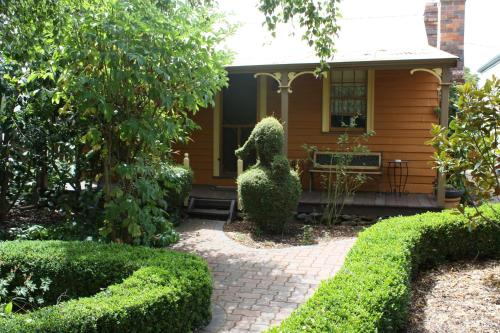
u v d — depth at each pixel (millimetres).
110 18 5512
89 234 7488
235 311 4797
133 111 6188
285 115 9977
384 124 11172
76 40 5652
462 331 4078
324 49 6887
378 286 3865
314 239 8328
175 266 4523
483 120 5215
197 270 4508
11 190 8922
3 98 7977
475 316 4398
